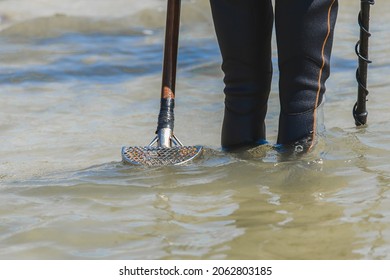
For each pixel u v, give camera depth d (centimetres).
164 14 2558
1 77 1955
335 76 1775
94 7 2650
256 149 1170
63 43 2288
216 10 1133
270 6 1146
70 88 1853
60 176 1154
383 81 1698
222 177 1083
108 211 986
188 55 2083
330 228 899
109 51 2189
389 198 981
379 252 839
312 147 1134
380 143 1206
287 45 1105
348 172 1079
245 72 1146
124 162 1165
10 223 962
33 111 1662
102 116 1600
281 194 1013
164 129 1192
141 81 1894
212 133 1434
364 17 1264
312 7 1088
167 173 1109
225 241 880
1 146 1407
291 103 1128
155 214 968
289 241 873
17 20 2500
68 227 940
